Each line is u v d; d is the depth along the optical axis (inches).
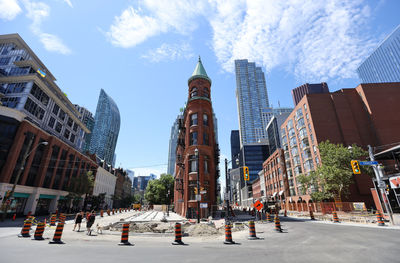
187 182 1162.0
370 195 1546.5
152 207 2979.8
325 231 601.6
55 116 1872.5
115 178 3444.9
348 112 1875.0
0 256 277.9
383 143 1676.9
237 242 440.8
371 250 331.3
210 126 1328.7
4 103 1497.3
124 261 262.7
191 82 1449.3
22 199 1288.1
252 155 5172.2
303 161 2098.9
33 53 1941.4
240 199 5093.5
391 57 5093.5
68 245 385.7
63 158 1716.3
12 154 1175.6
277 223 628.7
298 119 2171.5
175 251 339.3
